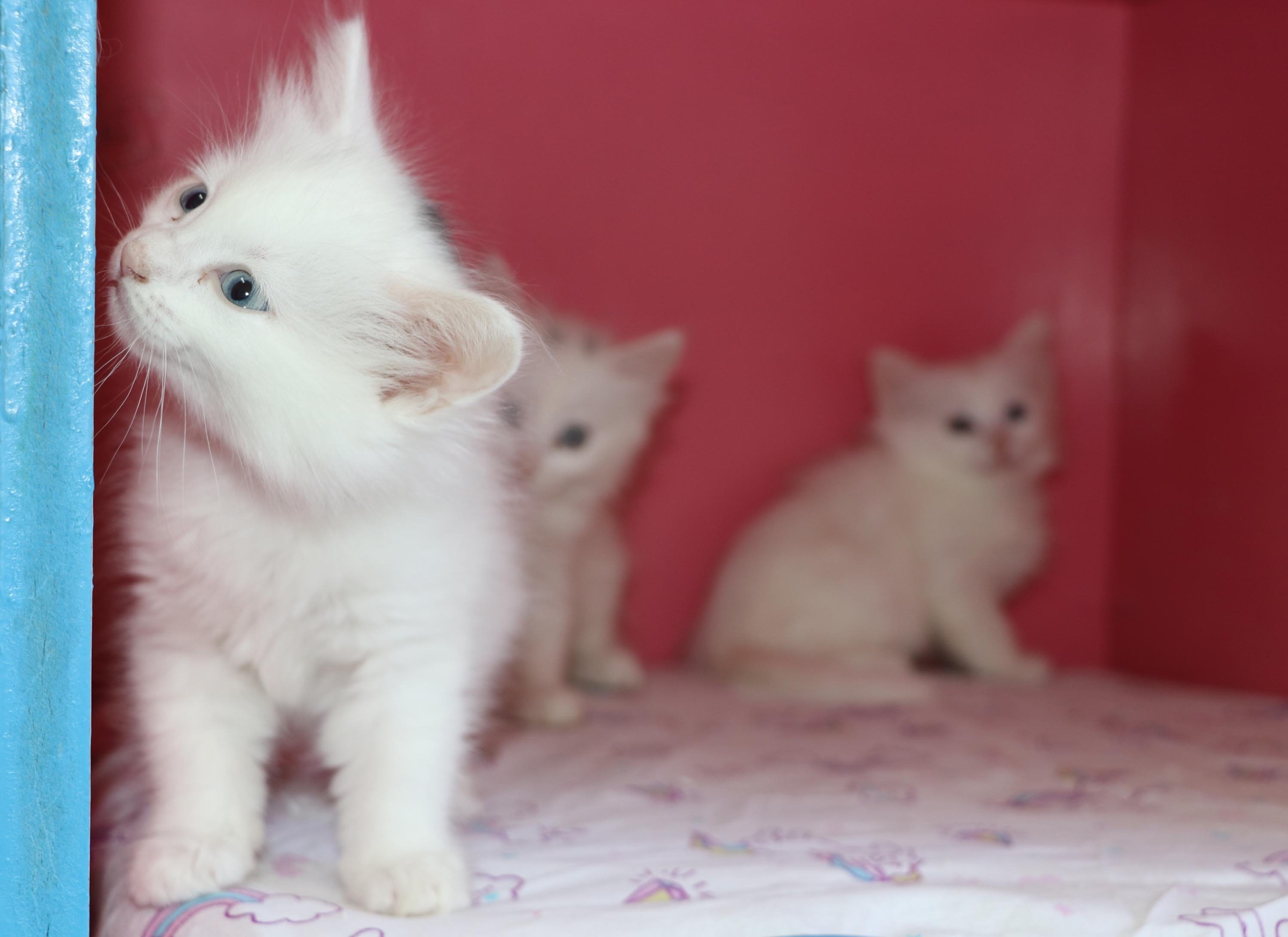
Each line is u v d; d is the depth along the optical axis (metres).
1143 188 0.87
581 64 0.81
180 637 0.48
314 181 0.47
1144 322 0.86
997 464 0.82
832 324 0.88
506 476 0.53
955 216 0.90
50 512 0.42
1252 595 0.75
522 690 0.66
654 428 0.80
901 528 0.83
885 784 0.57
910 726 0.66
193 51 0.70
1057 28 0.90
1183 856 0.49
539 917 0.44
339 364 0.46
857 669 0.73
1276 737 0.64
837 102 0.87
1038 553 0.85
